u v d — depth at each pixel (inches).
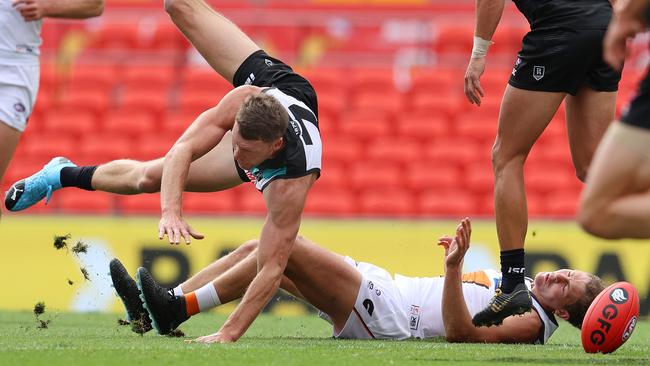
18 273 1428.4
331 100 2198.6
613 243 1391.5
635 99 576.1
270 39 2423.7
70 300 1414.9
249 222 1417.3
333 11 2498.8
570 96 794.2
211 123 740.0
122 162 906.1
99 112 2182.6
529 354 712.4
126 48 2469.2
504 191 770.2
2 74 814.5
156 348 685.9
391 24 2481.5
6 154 831.1
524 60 760.3
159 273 1413.6
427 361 650.8
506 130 770.8
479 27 791.7
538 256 1397.6
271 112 684.7
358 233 1451.8
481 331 808.3
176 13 885.2
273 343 773.9
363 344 781.3
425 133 2126.0
